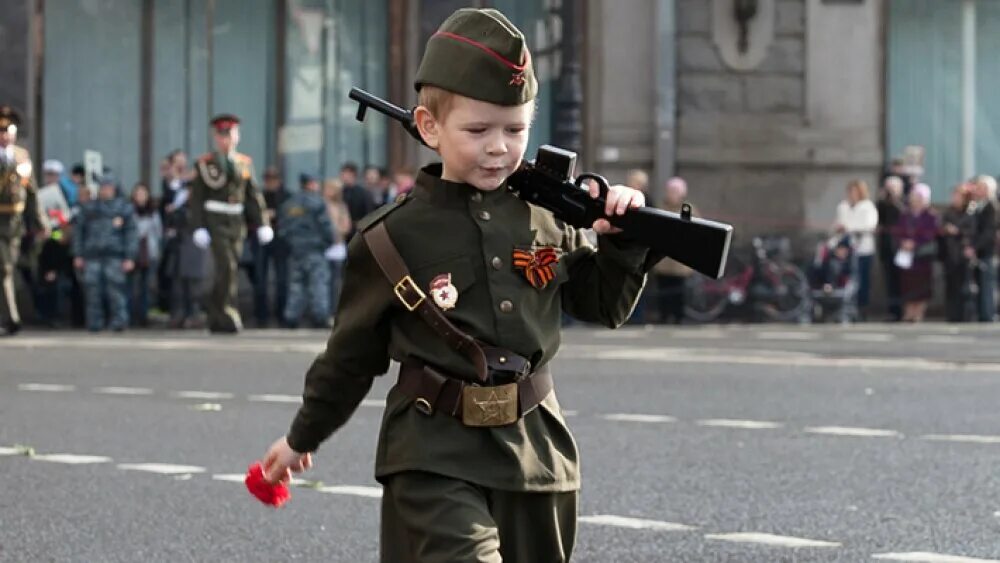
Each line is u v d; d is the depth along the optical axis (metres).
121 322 46.47
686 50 55.94
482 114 8.42
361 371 8.95
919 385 27.94
